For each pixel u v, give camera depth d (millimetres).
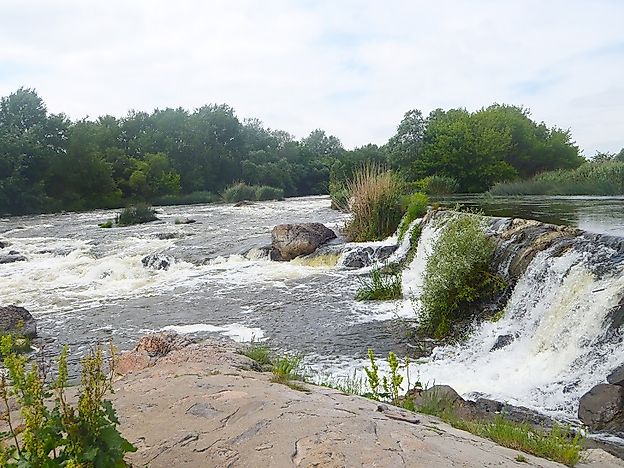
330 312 13094
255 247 20703
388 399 6898
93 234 27641
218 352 7270
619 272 8422
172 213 38406
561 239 10664
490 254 11688
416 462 3561
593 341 7973
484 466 3727
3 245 24109
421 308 11945
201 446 3980
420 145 48781
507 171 45281
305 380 7316
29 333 11641
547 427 6227
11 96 55938
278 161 82375
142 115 77500
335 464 3484
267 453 3748
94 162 55000
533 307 9883
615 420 6301
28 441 3191
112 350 5148
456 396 6977
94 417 3400
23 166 48562
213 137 78375
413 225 17797
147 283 17078
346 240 20391
